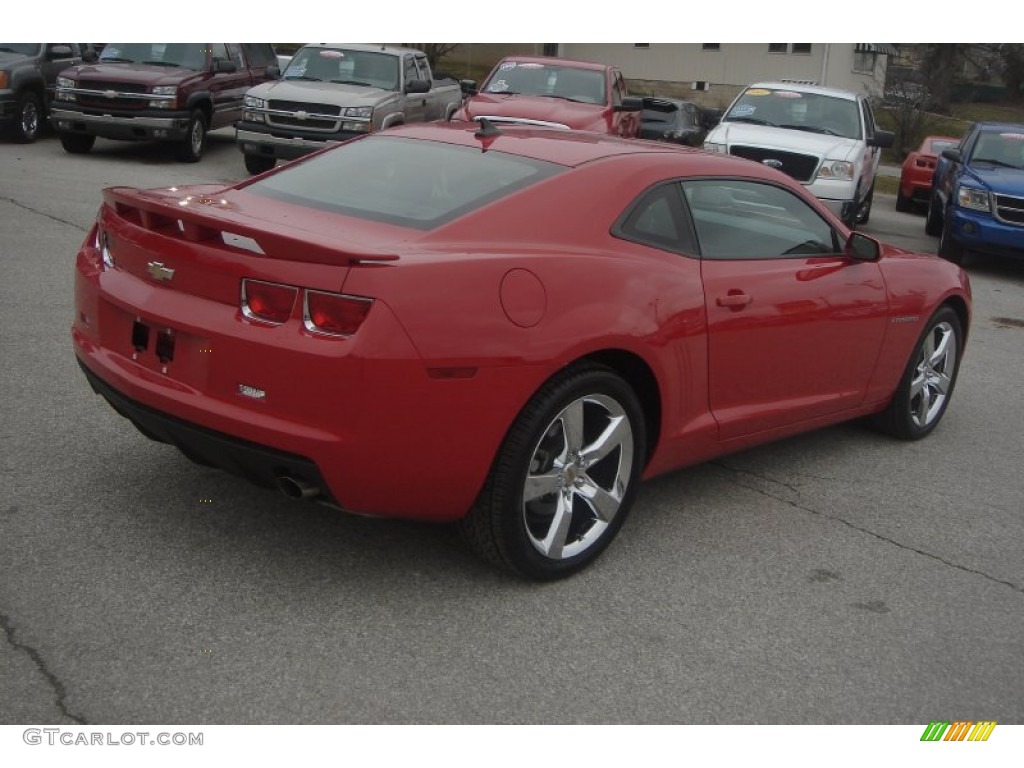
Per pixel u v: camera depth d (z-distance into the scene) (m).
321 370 3.36
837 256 5.31
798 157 13.44
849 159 13.49
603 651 3.61
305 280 3.41
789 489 5.29
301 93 14.72
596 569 4.21
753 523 4.82
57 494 4.39
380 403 3.39
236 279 3.54
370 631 3.59
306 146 14.64
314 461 3.44
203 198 4.15
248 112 14.91
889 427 6.15
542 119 14.25
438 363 3.44
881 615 4.05
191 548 4.04
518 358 3.61
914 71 39.53
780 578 4.29
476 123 5.09
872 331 5.48
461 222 3.89
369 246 3.62
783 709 3.38
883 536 4.81
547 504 3.97
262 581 3.85
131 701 3.12
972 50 45.41
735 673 3.55
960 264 13.47
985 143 13.81
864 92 37.38
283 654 3.41
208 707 3.12
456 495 3.66
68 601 3.60
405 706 3.21
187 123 15.93
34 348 6.28
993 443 6.35
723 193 4.72
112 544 4.02
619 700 3.34
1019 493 5.52
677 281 4.30
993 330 9.59
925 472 5.73
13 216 10.38
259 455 3.51
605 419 4.08
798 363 5.02
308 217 3.96
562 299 3.80
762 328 4.70
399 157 4.48
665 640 3.72
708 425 4.58
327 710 3.16
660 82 39.31
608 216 4.18
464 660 3.47
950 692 3.56
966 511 5.20
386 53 15.91
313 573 3.94
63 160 15.18
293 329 3.43
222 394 3.56
